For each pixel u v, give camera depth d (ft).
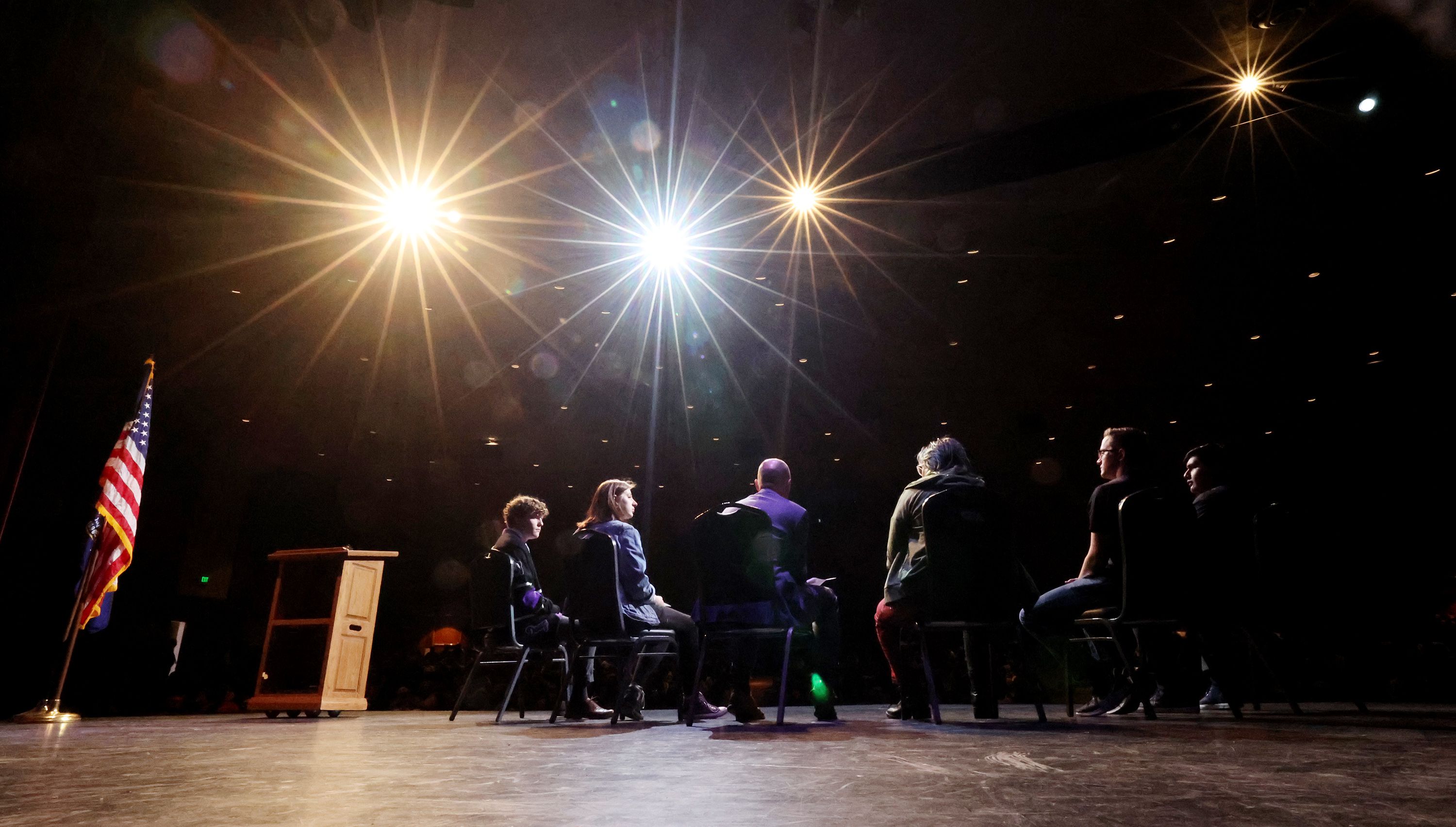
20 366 18.29
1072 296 36.19
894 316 39.52
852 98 27.61
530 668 17.83
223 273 26.12
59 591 19.47
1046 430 36.32
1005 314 37.58
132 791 4.98
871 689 28.58
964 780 5.22
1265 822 3.74
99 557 15.87
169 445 25.89
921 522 11.72
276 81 23.08
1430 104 25.55
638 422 41.14
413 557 36.68
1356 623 12.78
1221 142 29.60
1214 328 33.40
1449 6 21.31
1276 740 7.87
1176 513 10.72
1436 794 4.54
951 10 23.98
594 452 40.63
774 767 6.03
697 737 9.14
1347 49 23.44
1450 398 28.68
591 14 24.04
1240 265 32.73
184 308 24.72
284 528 31.01
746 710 11.73
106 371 21.66
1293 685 15.99
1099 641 12.43
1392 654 20.27
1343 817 3.87
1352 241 30.45
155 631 24.41
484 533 38.06
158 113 21.02
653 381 41.22
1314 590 12.60
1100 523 11.95
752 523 11.10
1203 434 33.17
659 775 5.67
